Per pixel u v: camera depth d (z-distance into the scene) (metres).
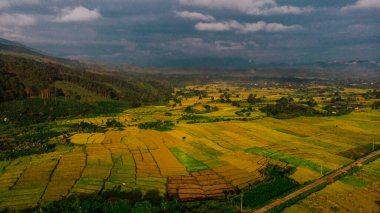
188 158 143.62
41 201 97.00
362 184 110.19
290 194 101.62
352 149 157.38
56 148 162.12
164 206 90.88
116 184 111.62
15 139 185.00
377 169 126.38
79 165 132.12
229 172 124.94
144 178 118.00
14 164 134.38
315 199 97.31
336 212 88.88
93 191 105.12
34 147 161.75
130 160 140.12
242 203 94.62
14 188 107.25
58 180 114.75
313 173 121.75
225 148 159.88
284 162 135.88
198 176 120.81
